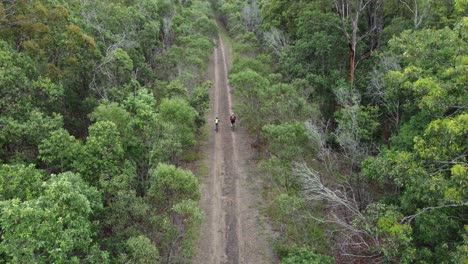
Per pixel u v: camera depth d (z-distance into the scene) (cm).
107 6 4128
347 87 3166
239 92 3569
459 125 1537
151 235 2027
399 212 1934
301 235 2384
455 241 1791
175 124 3038
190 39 5375
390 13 3728
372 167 2092
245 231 2492
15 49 2564
